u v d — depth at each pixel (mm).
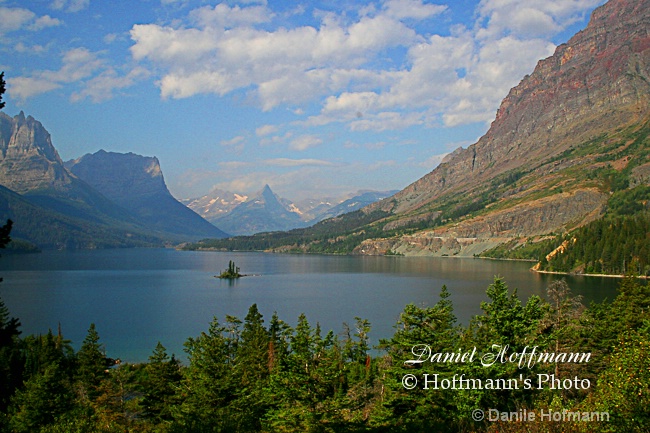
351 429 37344
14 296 189625
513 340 37125
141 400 63625
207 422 38312
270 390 42219
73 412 56875
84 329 130375
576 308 73062
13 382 68000
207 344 57844
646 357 23172
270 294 195750
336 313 146000
